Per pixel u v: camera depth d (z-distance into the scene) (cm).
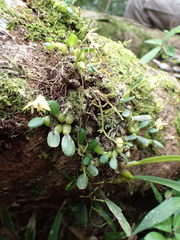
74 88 19
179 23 50
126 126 21
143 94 23
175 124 25
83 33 22
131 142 22
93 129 20
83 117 19
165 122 25
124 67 24
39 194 24
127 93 20
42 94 18
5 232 29
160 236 22
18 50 19
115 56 24
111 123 20
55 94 18
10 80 17
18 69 18
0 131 17
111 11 74
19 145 18
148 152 24
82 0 73
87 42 23
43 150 19
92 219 29
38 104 16
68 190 25
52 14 23
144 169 25
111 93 19
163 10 50
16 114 17
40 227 30
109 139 20
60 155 20
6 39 19
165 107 25
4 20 20
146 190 28
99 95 19
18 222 30
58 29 22
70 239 30
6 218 28
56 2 22
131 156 23
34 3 23
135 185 27
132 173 24
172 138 25
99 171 22
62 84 18
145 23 53
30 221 28
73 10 23
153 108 24
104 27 45
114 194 27
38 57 19
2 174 20
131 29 46
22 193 23
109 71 21
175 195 25
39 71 18
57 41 21
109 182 23
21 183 22
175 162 26
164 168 26
